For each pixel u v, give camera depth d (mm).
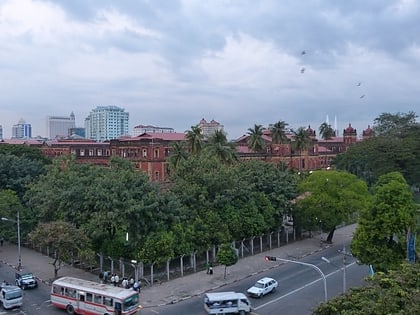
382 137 101188
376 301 21375
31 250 65438
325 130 169375
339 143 159125
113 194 48969
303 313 39688
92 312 39250
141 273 49094
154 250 48406
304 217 66750
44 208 57094
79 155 116750
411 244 38406
